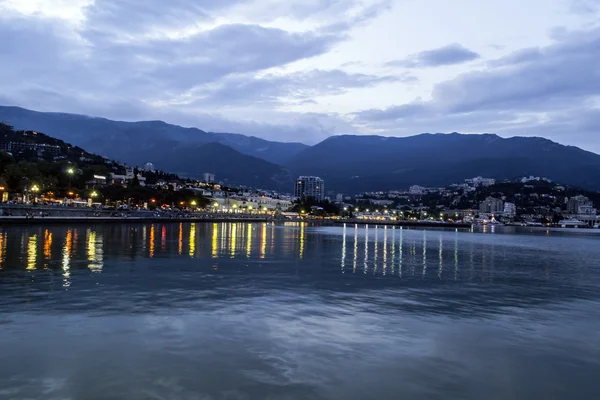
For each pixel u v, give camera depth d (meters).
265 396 12.57
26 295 24.22
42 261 38.47
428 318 21.33
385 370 14.62
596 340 18.41
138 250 51.16
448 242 94.94
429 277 35.62
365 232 148.00
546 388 13.67
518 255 61.56
